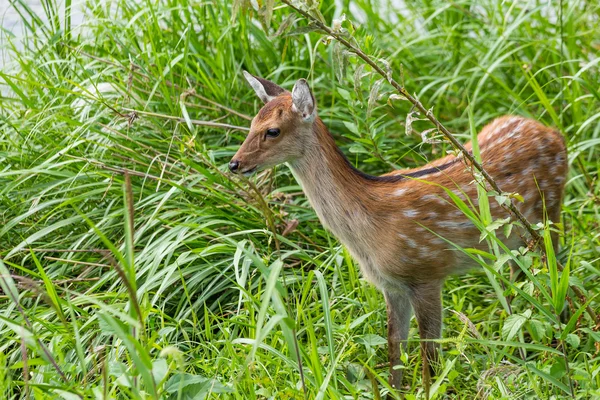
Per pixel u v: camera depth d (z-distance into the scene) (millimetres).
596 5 14570
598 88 13258
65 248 10914
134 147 11664
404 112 13492
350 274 10117
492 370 8125
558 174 10172
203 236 10562
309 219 11344
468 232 9516
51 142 11367
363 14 15547
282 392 7875
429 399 7387
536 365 8359
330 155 9398
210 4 13367
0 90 14062
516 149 9859
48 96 12352
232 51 12852
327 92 13617
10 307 9523
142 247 10703
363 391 8531
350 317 9352
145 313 8305
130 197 6570
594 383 8039
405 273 9391
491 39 14109
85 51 13336
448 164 9773
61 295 10336
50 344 8812
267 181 11812
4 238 11062
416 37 14945
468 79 13672
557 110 13383
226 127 11680
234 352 8148
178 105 11945
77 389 7176
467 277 10758
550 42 13734
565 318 9859
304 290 9164
